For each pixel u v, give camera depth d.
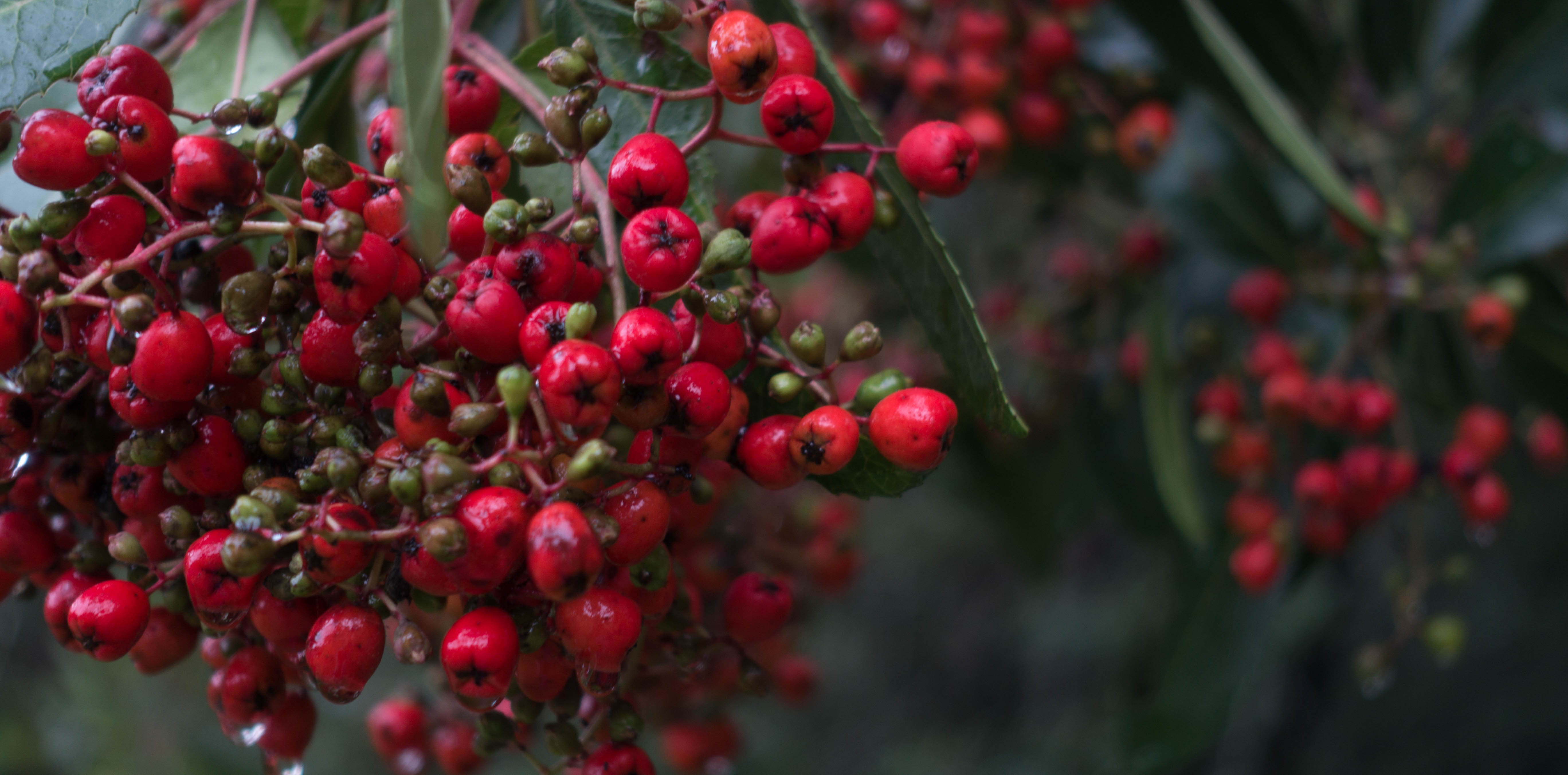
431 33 0.25
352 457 0.25
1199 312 0.49
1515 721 0.69
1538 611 0.68
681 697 0.35
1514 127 0.39
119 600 0.26
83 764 0.62
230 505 0.26
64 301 0.25
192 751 0.60
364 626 0.25
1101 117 0.44
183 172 0.25
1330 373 0.41
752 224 0.28
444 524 0.24
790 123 0.27
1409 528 0.53
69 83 0.30
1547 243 0.39
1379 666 0.42
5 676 0.70
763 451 0.26
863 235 0.28
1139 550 0.84
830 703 1.02
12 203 0.28
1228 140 0.43
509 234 0.25
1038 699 0.92
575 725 0.28
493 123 0.28
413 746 0.33
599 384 0.25
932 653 1.04
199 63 0.29
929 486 0.89
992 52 0.39
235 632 0.27
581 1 0.29
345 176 0.26
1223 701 0.45
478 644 0.25
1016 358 0.57
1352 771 0.72
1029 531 0.55
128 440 0.26
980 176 0.48
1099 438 0.52
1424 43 0.46
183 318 0.25
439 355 0.26
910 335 0.55
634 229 0.26
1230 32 0.43
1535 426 0.45
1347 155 0.45
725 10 0.27
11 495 0.27
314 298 0.26
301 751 0.28
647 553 0.25
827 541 0.41
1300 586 0.45
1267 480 0.44
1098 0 0.41
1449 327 0.43
